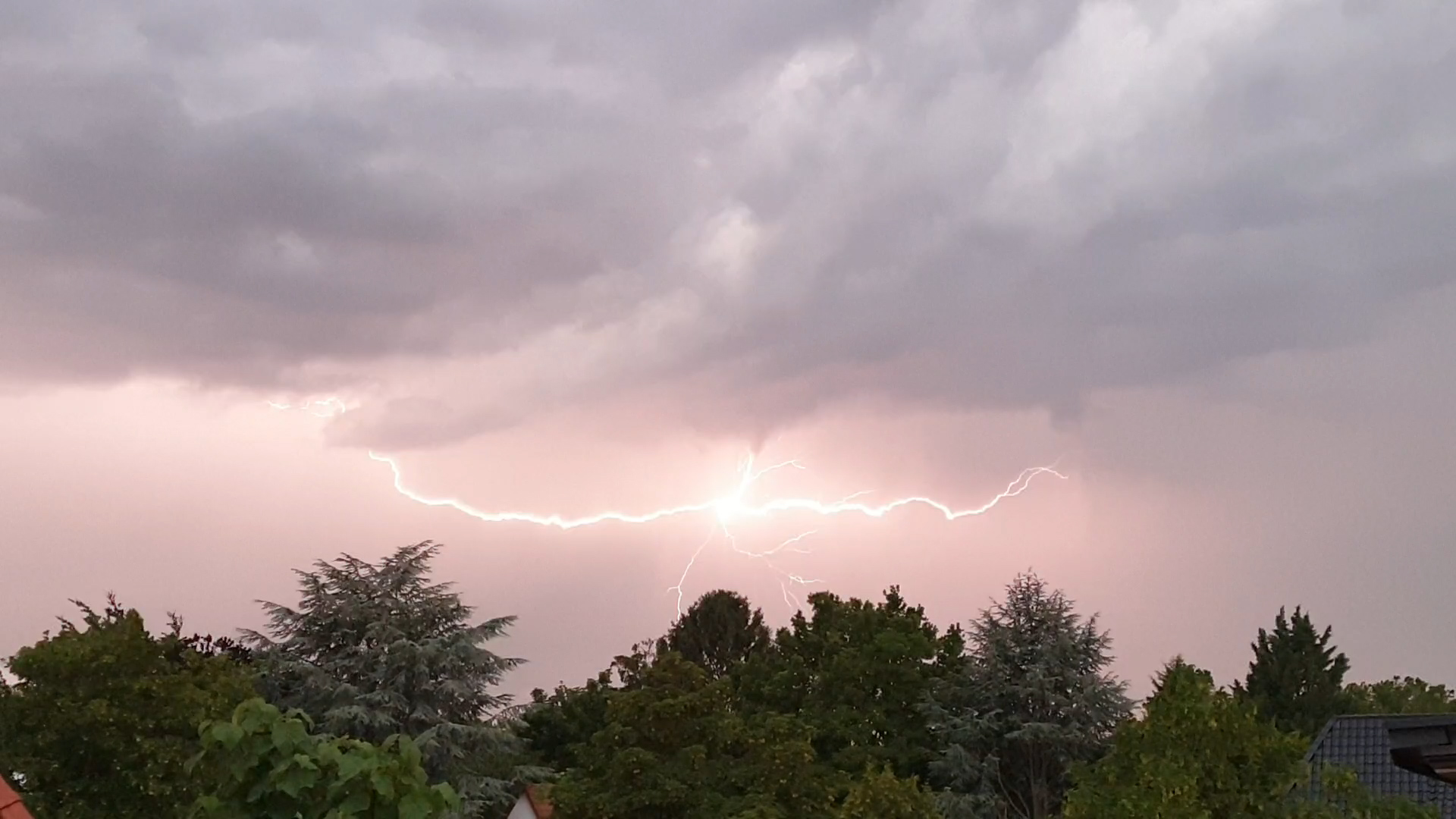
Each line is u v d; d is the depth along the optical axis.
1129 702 43.09
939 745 44.88
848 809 30.31
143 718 24.77
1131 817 19.44
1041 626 44.47
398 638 39.75
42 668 24.45
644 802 32.78
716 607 72.56
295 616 40.78
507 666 40.81
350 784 7.53
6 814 8.86
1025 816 42.72
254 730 7.71
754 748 35.16
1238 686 57.34
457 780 38.12
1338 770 20.58
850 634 48.94
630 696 35.16
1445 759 11.14
